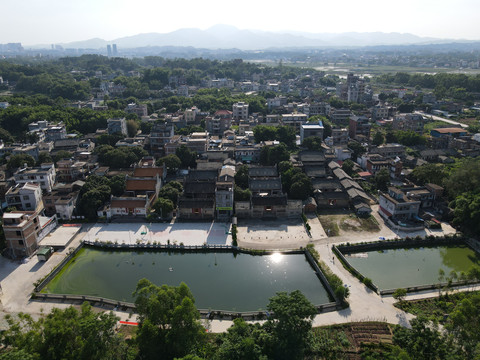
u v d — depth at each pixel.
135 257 97.81
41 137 185.25
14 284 84.75
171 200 118.81
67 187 119.12
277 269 91.94
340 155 161.00
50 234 104.50
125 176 126.25
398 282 86.06
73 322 56.81
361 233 106.12
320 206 122.31
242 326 62.34
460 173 115.38
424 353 60.66
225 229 109.44
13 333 63.03
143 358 61.94
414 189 119.75
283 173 132.25
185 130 193.25
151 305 59.59
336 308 75.56
